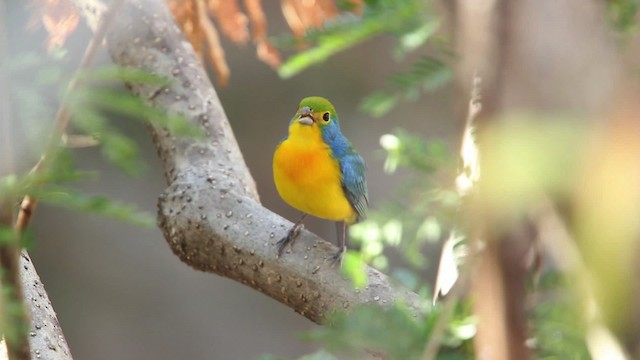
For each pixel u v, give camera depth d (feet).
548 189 6.55
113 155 8.66
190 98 25.88
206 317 71.20
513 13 6.84
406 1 8.62
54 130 8.77
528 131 6.59
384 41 68.59
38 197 8.66
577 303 7.23
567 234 6.59
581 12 6.83
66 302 68.85
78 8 18.79
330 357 9.32
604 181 6.43
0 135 8.84
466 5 7.11
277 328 72.02
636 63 6.62
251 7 28.73
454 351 9.25
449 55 8.00
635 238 6.40
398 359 9.04
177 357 70.28
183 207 24.04
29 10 11.34
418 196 8.94
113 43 25.48
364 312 9.32
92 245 69.87
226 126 26.35
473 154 8.55
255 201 24.39
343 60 69.36
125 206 8.96
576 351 8.33
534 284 8.39
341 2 9.22
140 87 25.94
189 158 25.50
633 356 6.60
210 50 30.37
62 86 8.91
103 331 69.31
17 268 10.26
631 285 6.47
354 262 9.78
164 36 26.20
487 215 6.86
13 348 12.76
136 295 70.54
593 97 6.56
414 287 11.46
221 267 23.66
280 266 22.38
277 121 71.26
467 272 8.10
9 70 8.87
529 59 6.75
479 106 7.04
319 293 21.57
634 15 7.94
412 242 8.87
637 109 6.41
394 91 9.62
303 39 9.18
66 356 21.01
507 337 6.98
